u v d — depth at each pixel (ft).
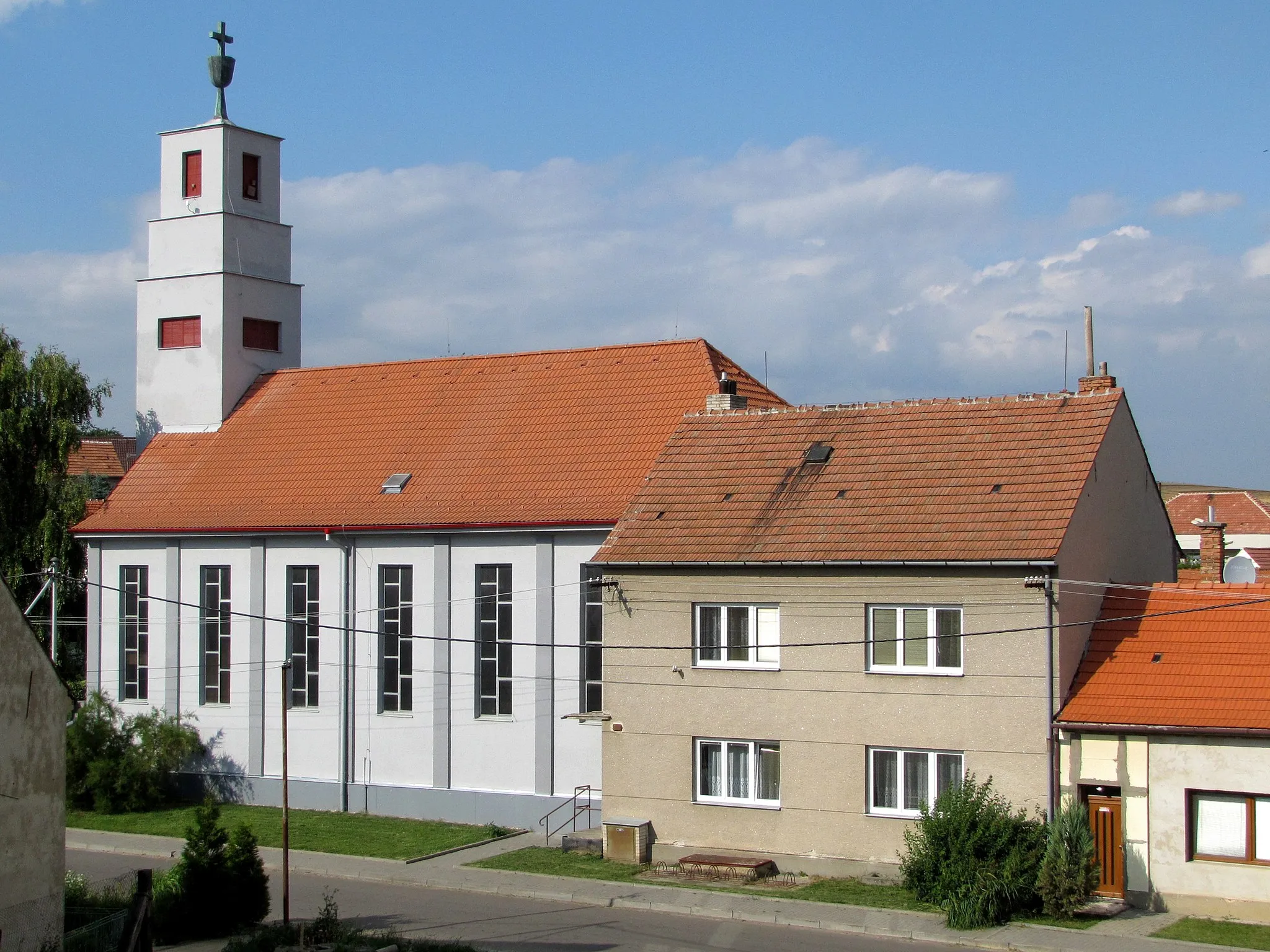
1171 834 91.45
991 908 89.10
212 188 157.79
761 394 137.80
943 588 99.30
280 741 138.51
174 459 152.97
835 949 84.89
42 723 74.64
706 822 107.34
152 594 146.41
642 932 90.22
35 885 73.97
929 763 100.01
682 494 114.52
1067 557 97.55
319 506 137.59
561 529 122.72
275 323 162.50
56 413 175.73
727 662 107.45
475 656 127.75
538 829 123.13
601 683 120.37
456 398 144.56
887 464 109.50
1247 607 97.25
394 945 83.82
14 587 170.81
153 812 138.21
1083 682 96.94
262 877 94.22
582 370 141.08
